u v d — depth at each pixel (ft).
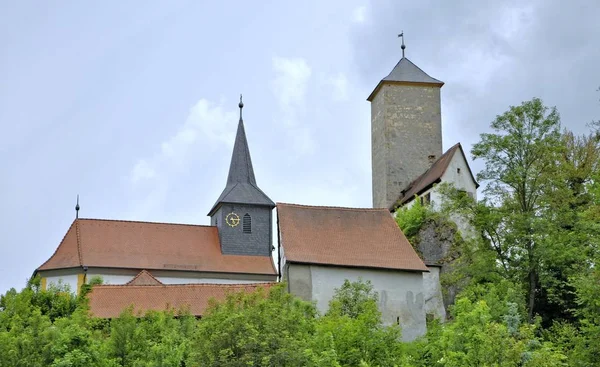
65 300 178.60
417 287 197.67
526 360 126.21
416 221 231.50
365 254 199.11
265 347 122.52
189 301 189.67
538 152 189.47
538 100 192.13
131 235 250.16
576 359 136.05
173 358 132.05
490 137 192.24
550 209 188.03
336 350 134.00
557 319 183.83
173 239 254.06
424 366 143.95
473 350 121.70
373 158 288.10
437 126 278.87
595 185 158.20
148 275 225.15
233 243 258.37
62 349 132.98
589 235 173.47
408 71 284.61
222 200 261.24
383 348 135.64
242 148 277.03
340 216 208.85
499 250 190.19
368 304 153.38
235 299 140.15
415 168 274.77
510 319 162.20
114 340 139.64
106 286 192.85
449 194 200.23
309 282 192.75
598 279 142.10
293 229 201.87
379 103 283.59
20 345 132.16
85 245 242.58
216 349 123.34
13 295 171.83
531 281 184.03
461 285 208.13
